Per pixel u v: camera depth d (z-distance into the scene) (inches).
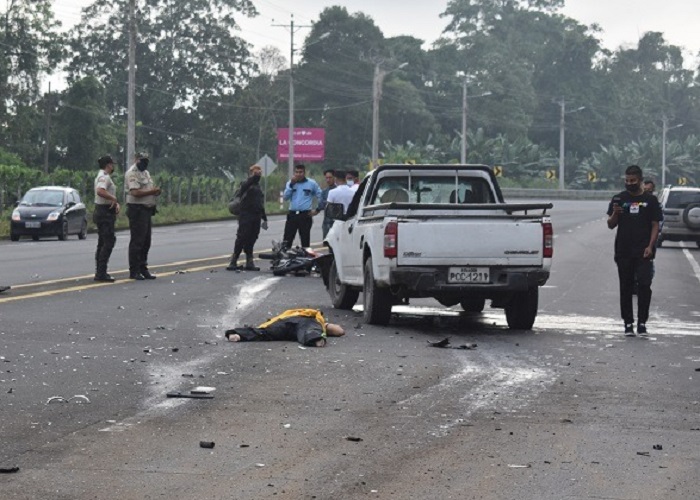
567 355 836.6
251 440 535.8
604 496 446.3
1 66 5836.6
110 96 6958.7
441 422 582.6
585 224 3814.0
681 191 2576.3
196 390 655.8
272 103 7618.1
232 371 732.7
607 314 1152.8
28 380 684.7
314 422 577.9
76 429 553.0
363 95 7800.2
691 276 1723.7
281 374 724.7
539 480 468.4
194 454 506.0
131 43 3597.4
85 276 1451.8
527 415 605.0
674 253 2364.7
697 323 1087.0
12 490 442.9
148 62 7066.9
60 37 6141.7
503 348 869.8
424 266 969.5
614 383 712.4
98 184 1360.7
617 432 565.3
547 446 531.2
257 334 880.9
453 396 657.0
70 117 6102.4
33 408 601.9
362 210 1090.1
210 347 838.5
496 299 1008.2
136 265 1401.3
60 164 6166.3
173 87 7111.2
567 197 7682.1
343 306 1141.7
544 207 981.8
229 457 501.7
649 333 991.6
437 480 466.0
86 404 615.2
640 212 978.1
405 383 698.2
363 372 737.6
